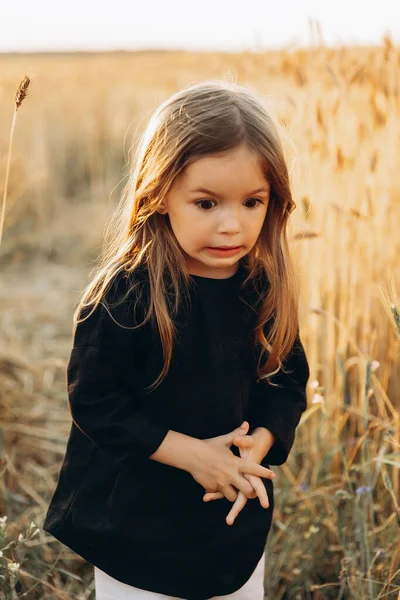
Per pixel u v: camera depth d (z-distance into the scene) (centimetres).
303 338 258
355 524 210
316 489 230
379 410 241
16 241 546
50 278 487
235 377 148
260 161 134
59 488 153
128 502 144
